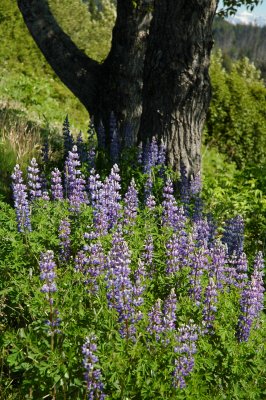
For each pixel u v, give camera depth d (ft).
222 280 15.87
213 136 61.00
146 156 23.22
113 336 12.43
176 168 25.36
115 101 30.22
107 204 16.98
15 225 15.88
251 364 13.19
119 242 13.61
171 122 25.03
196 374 12.05
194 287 14.46
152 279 15.35
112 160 24.50
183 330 11.91
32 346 11.84
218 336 13.92
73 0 93.71
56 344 12.39
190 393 11.89
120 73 29.81
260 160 62.59
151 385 11.63
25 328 13.08
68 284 13.83
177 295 14.82
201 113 25.61
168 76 24.59
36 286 13.98
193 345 11.87
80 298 13.15
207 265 15.70
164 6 24.08
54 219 16.80
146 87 25.43
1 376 12.69
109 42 95.14
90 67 30.78
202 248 14.47
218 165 47.50
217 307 14.48
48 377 11.77
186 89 24.67
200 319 13.57
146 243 15.99
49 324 11.87
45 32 30.01
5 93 50.06
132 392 11.57
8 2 71.36
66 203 17.42
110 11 112.78
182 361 11.60
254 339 14.34
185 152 25.48
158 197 22.53
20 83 54.08
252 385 13.37
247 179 34.78
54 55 30.22
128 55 29.63
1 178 24.09
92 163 23.34
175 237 15.49
